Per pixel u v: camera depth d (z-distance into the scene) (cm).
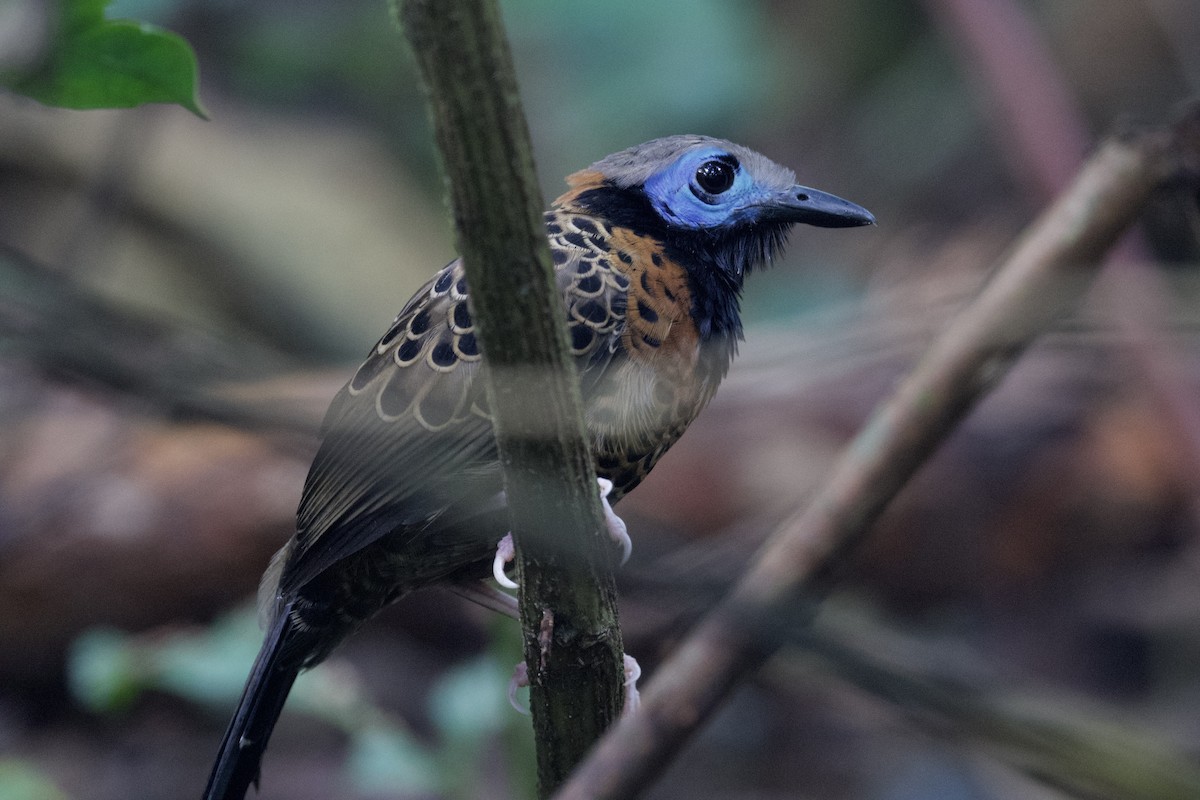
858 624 516
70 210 1584
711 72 1519
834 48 1877
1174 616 1221
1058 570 1236
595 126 1546
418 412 648
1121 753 359
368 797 1108
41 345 422
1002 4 792
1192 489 950
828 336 694
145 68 361
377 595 704
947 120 1752
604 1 1522
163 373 429
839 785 1169
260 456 1080
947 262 1350
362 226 1747
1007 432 1211
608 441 656
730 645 412
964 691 368
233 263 1638
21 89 362
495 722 773
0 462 1088
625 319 654
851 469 471
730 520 1097
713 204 729
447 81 392
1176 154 482
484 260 418
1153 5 1523
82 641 1086
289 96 1802
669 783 1205
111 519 1086
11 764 903
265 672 679
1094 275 482
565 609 485
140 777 1150
